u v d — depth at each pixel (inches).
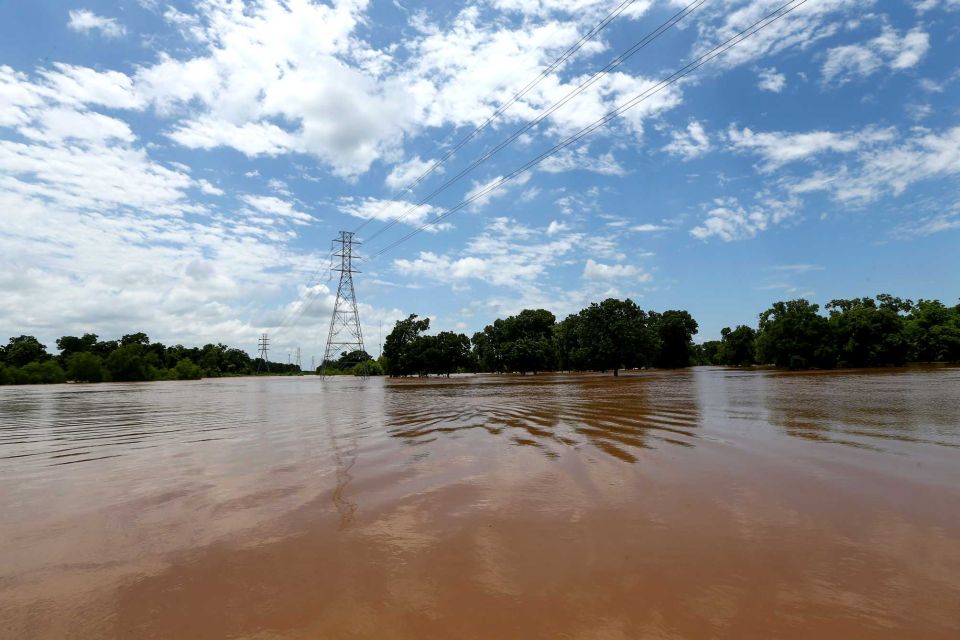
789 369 2593.5
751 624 150.9
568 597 171.2
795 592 170.6
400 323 3422.7
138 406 1171.9
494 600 170.2
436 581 186.2
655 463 373.1
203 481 357.7
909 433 463.8
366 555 213.0
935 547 205.5
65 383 3722.9
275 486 337.4
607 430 548.4
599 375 2765.7
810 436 464.4
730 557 201.0
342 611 165.5
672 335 3951.8
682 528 235.3
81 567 208.5
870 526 231.3
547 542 222.7
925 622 149.7
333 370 5196.9
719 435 489.4
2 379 3540.8
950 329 2664.9
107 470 406.9
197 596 179.3
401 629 153.1
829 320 2564.0
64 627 159.8
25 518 278.5
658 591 173.6
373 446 492.7
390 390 1713.8
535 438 509.4
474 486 323.3
